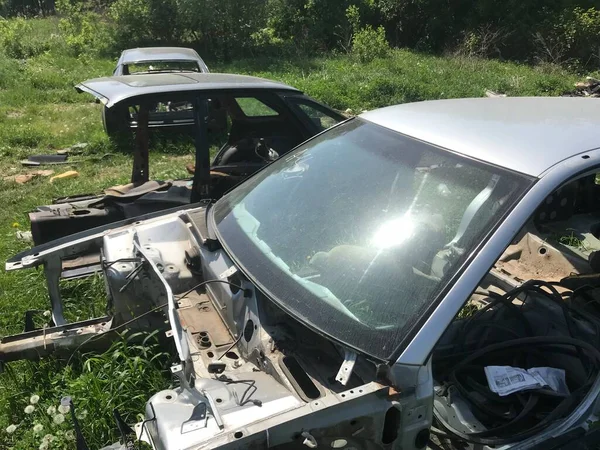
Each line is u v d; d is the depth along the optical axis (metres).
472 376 2.62
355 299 2.15
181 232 3.21
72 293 4.21
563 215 3.82
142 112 4.89
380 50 18.03
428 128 2.67
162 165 7.56
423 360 1.91
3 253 5.09
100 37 19.38
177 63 9.30
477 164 2.32
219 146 7.31
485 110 2.81
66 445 2.80
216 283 2.68
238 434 1.74
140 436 2.04
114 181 6.87
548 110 2.76
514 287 3.29
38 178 7.36
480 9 21.86
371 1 23.12
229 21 18.89
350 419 1.82
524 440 2.10
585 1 21.72
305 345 2.29
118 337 3.10
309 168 2.94
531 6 21.45
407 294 2.08
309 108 5.35
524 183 2.14
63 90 12.52
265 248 2.57
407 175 2.51
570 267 3.45
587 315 2.85
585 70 18.66
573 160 2.19
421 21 23.34
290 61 16.70
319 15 21.69
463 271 2.04
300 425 1.78
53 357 3.20
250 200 2.97
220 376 2.20
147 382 3.02
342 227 2.48
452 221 2.22
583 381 2.58
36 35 20.31
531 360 2.71
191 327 2.60
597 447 2.06
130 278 2.90
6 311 4.14
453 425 2.32
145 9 19.20
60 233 4.40
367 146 2.81
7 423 3.04
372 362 1.95
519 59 20.62
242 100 5.23
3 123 9.91
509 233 2.07
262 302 2.42
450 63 17.30
